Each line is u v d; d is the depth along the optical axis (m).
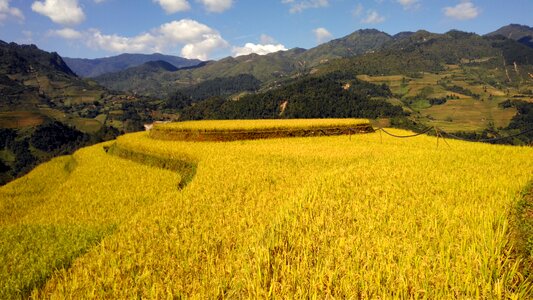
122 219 13.55
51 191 25.28
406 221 8.05
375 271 5.72
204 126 39.88
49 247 10.43
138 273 6.93
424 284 5.21
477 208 8.73
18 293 7.83
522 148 21.33
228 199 12.59
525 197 9.85
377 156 20.86
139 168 25.84
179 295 5.95
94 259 8.13
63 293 6.71
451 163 16.17
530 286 5.33
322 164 19.34
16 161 144.00
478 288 5.08
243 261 6.56
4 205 20.88
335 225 8.27
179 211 11.34
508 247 6.68
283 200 11.54
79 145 157.88
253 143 32.28
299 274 5.72
